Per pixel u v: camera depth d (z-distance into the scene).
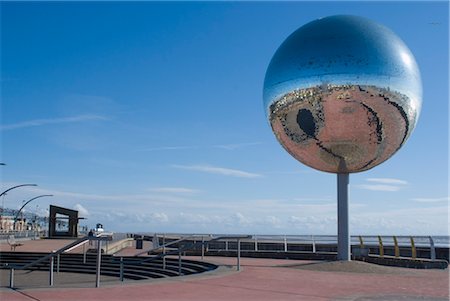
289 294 14.22
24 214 98.19
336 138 21.27
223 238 20.91
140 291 14.19
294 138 22.08
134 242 46.03
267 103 22.47
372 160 22.27
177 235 42.94
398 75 20.38
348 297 13.88
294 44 21.27
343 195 23.88
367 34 20.61
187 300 12.84
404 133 21.47
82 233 63.81
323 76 20.27
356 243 32.28
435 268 23.61
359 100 20.23
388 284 17.08
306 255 29.59
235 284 16.03
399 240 32.09
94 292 13.94
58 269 25.08
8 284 20.89
